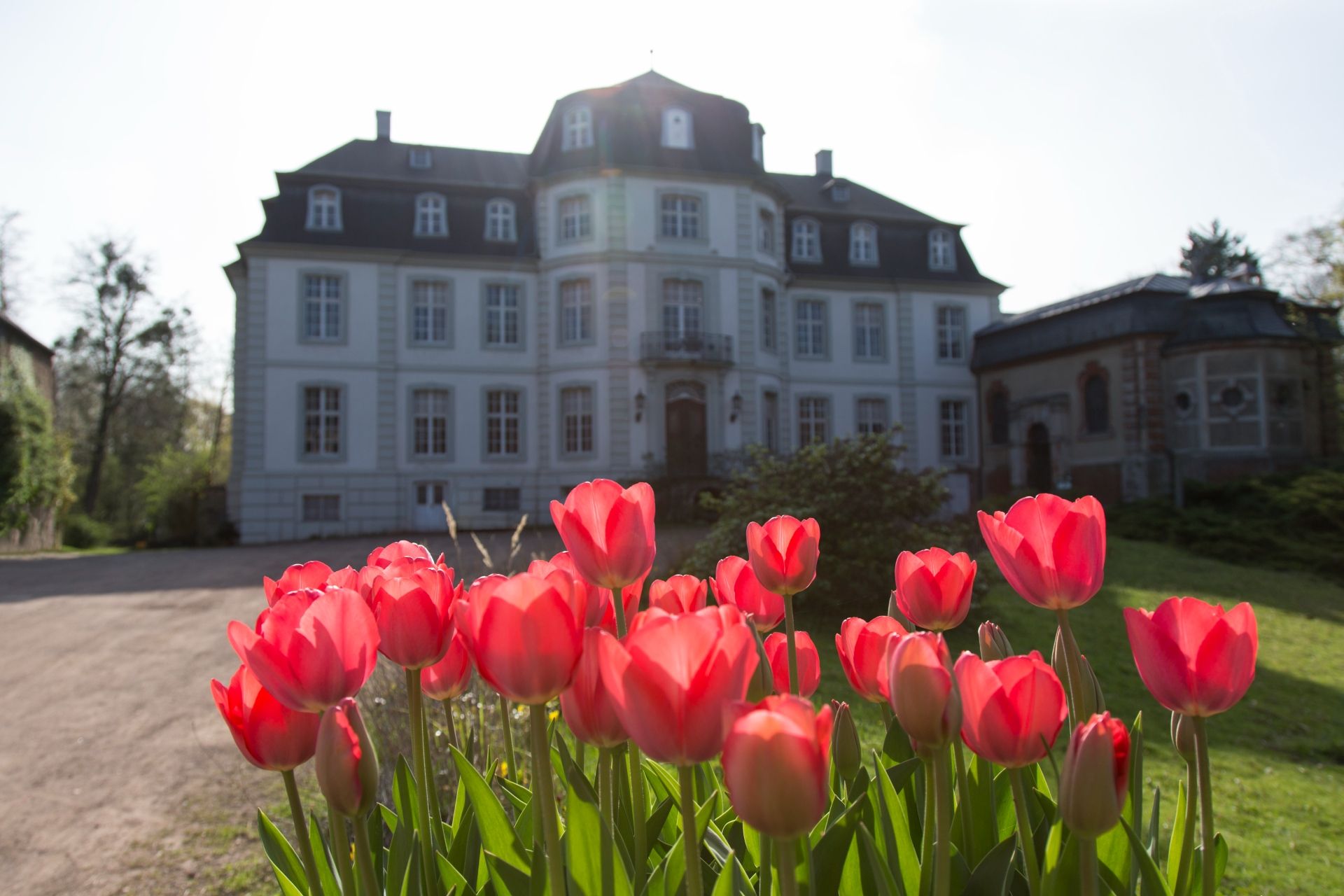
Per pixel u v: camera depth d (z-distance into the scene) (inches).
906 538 379.9
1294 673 327.6
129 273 1374.3
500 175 1165.1
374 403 1008.9
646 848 46.2
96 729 246.8
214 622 418.9
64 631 402.0
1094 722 34.9
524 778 118.1
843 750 51.6
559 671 34.1
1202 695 38.1
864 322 1225.4
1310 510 601.9
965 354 1247.5
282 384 981.8
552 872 36.0
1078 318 1019.9
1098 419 991.6
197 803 187.8
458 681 55.7
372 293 1018.1
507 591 34.0
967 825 48.9
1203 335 890.7
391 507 1004.6
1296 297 1098.7
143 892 149.0
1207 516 646.5
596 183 1042.7
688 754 30.2
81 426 1524.4
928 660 37.1
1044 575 42.7
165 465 1146.7
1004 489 1164.5
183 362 1440.7
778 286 1139.9
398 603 43.9
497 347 1049.5
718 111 1111.6
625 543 42.1
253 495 962.7
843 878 45.4
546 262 1055.0
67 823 179.3
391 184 1050.1
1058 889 41.9
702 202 1067.3
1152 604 431.8
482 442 1037.2
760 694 47.4
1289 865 157.8
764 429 1091.9
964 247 1290.6
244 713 40.6
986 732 36.9
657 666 30.0
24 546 1060.5
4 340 1101.7
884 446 394.6
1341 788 202.4
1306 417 888.9
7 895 150.3
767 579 54.2
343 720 38.2
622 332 1023.6
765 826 27.7
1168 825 161.6
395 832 50.3
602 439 1016.9
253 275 982.4
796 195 1315.2
